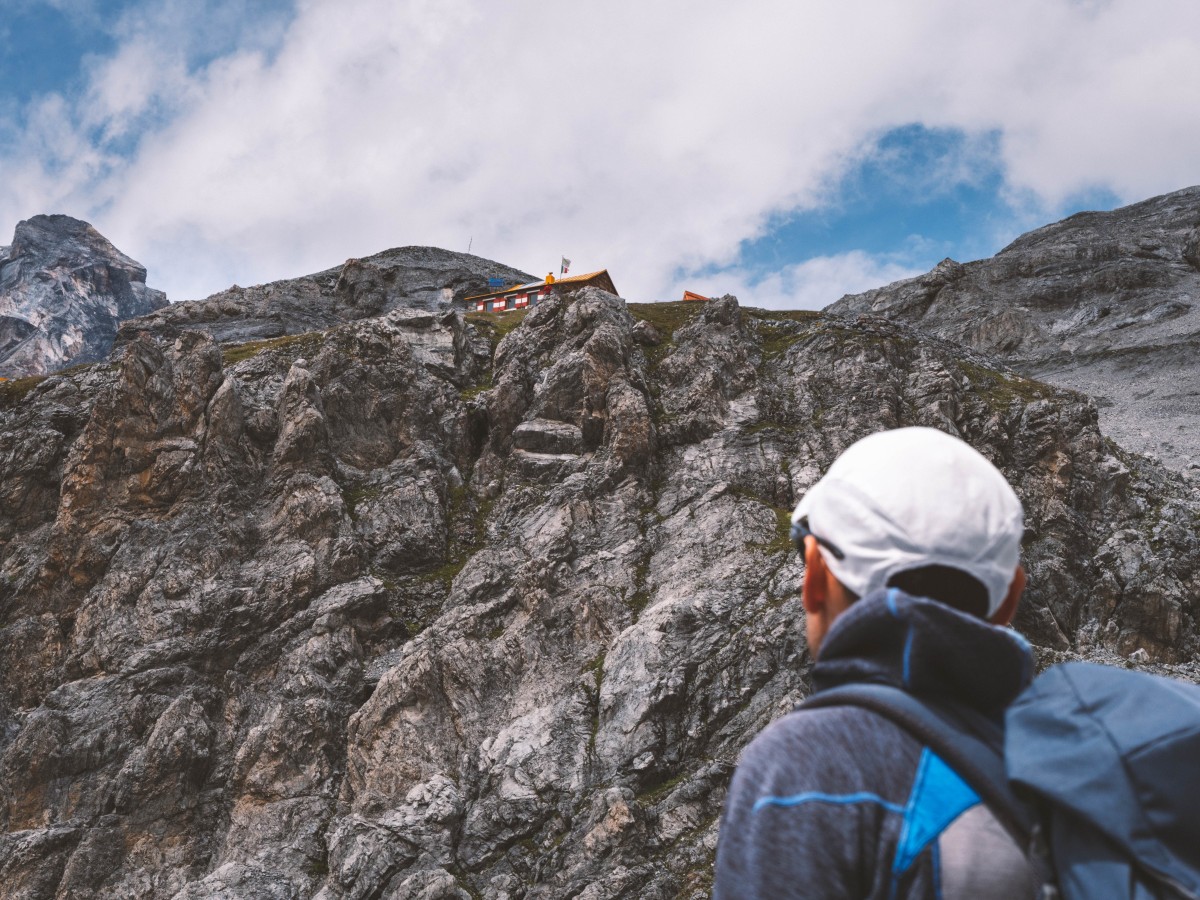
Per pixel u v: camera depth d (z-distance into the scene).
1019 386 50.12
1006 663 1.95
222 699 33.12
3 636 35.81
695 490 38.88
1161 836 1.67
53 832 29.00
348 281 99.88
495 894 24.66
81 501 38.47
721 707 28.25
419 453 43.16
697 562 34.44
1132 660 35.38
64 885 28.19
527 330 52.53
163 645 34.03
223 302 90.38
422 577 38.06
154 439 40.09
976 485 2.18
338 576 36.41
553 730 28.67
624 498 38.91
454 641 31.33
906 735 1.90
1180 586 39.59
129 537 37.62
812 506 2.29
